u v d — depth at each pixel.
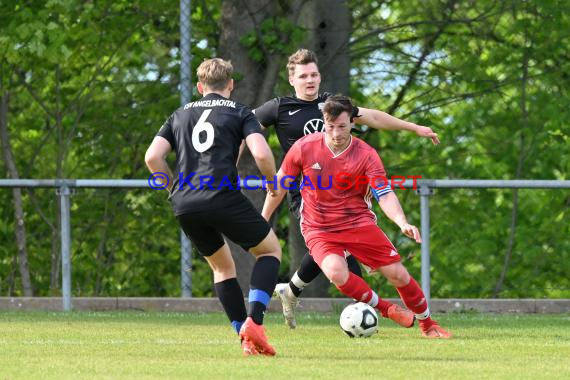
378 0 37.41
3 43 32.94
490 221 37.72
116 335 20.83
